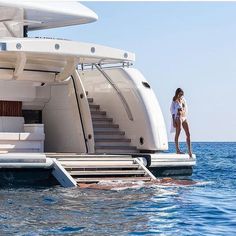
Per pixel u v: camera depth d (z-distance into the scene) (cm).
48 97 1521
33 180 1170
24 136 1334
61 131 1509
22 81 1471
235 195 1107
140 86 1475
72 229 771
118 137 1505
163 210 924
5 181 1151
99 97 1582
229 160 3275
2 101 1460
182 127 1420
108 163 1247
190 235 750
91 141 1444
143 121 1448
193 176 1634
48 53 1301
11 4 1470
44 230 763
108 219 843
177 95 1425
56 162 1180
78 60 1434
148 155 1317
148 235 746
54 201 988
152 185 1195
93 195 1054
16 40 1266
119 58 1391
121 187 1147
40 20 1659
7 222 812
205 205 978
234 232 769
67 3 1631
